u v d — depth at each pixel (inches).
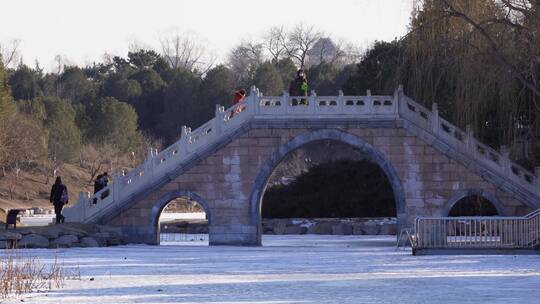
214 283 2637.8
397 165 4714.6
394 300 2218.3
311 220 6033.5
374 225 5831.7
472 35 4247.0
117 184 4753.9
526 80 4205.2
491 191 4672.7
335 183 6343.5
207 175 4744.1
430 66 4488.2
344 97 4722.0
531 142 4798.2
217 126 4761.3
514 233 3799.2
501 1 4247.0
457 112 4576.8
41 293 2402.8
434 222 3892.7
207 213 4736.7
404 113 4717.0
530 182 4776.1
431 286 2522.1
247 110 4746.6
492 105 4566.9
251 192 4731.8
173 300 2239.2
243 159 4741.6
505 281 2632.9
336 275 2878.9
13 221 4463.6
